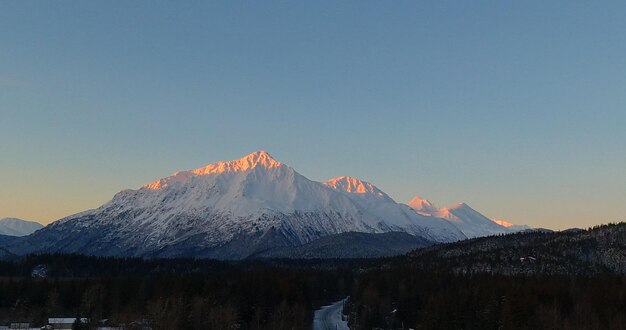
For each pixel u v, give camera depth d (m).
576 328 183.25
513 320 187.38
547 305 199.62
